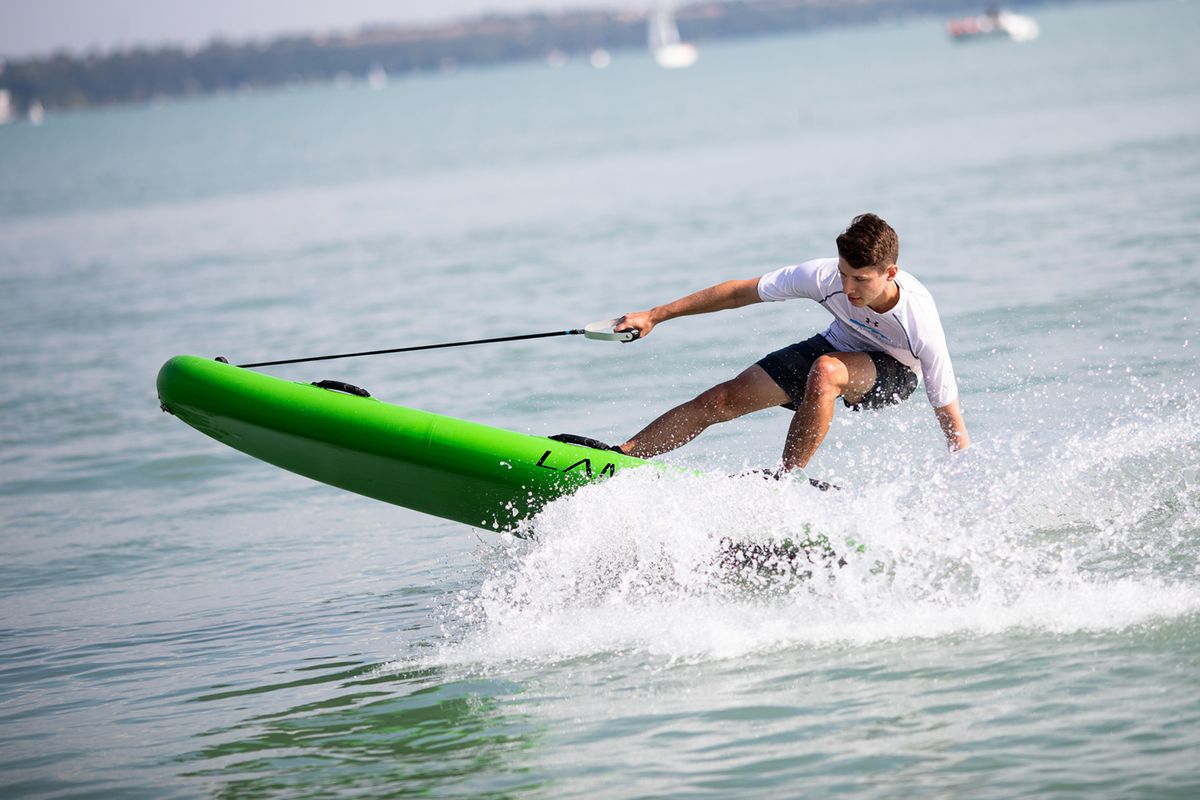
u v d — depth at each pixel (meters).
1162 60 182.12
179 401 22.08
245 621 21.98
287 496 29.78
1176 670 16.03
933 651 17.42
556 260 63.19
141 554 26.31
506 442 21.38
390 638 20.41
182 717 18.06
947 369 20.98
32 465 33.84
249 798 15.40
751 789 14.37
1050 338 34.72
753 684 17.06
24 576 25.42
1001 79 187.25
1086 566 19.47
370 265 68.50
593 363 38.47
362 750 16.39
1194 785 13.52
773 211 74.06
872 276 20.05
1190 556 19.45
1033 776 14.01
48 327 57.22
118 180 178.25
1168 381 29.05
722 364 36.75
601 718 16.56
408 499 22.95
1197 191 59.41
